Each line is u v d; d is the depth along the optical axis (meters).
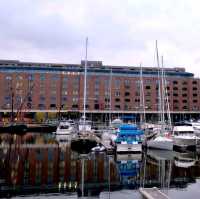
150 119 141.75
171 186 29.69
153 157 48.56
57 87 138.88
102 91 142.00
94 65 154.38
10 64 145.62
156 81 146.38
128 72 149.25
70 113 138.38
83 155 50.38
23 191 28.41
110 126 84.56
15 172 36.88
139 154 50.94
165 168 39.41
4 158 46.78
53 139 75.38
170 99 149.62
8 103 134.75
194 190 28.03
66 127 83.19
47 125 100.12
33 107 136.00
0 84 135.00
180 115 150.25
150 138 57.47
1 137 79.44
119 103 142.62
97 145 55.91
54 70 143.38
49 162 43.66
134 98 144.25
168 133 58.41
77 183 31.38
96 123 113.62
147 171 37.62
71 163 42.97
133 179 33.09
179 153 52.59
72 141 58.56
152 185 30.19
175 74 157.62
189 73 159.25
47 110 136.88
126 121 119.69
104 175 35.31
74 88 140.38
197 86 153.25
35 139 75.12
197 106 152.25
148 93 145.25
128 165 41.69
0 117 132.12
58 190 28.62
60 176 34.81
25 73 137.25
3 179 33.28
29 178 33.78
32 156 48.88
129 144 51.22
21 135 85.62
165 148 53.41
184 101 151.38
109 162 44.03
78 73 141.38
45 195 26.92
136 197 25.05
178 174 35.66
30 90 136.62
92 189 28.83
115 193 26.97
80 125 77.81
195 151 54.97
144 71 148.88
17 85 136.25
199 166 40.94
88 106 139.75
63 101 138.75
